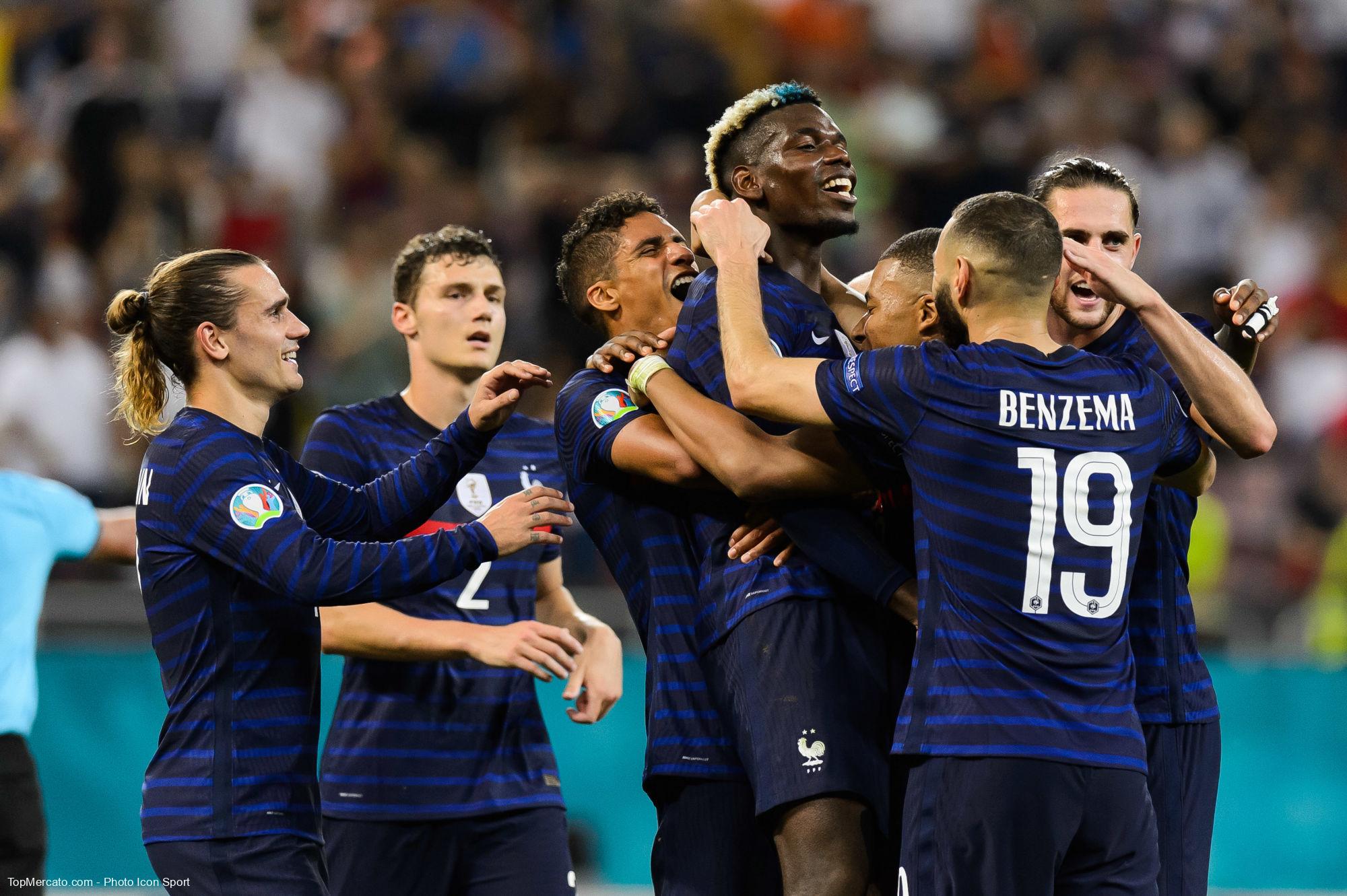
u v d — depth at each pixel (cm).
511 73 4247
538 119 4206
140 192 3847
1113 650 1196
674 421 1325
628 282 1518
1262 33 4738
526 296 3831
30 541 1641
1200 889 1380
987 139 4362
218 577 1303
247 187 3872
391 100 4200
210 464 1297
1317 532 3506
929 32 4581
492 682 1625
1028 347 1203
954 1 4631
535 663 1516
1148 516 1393
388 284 3753
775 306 1370
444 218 3919
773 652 1329
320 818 1343
